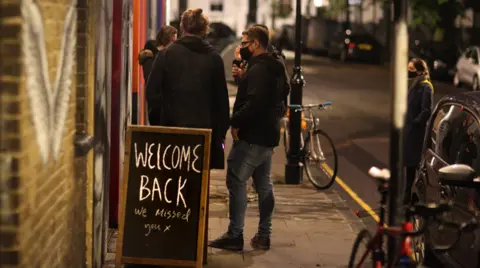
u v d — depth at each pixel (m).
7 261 4.34
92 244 6.72
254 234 8.87
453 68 34.34
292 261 7.85
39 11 4.61
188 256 6.96
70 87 5.74
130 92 9.51
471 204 6.29
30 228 4.54
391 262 5.33
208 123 7.60
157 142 7.01
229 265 7.62
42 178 4.84
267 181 8.18
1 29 4.20
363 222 10.12
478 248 6.07
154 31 13.70
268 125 7.81
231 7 69.50
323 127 19.55
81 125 6.23
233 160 7.95
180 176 7.00
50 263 5.17
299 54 11.96
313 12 71.81
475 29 42.22
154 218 6.98
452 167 6.16
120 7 8.07
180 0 62.16
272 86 7.73
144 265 7.34
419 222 7.57
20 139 4.27
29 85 4.42
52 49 5.02
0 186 4.25
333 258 8.00
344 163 14.70
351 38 47.34
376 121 20.94
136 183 7.01
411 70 10.20
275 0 66.69
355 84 32.75
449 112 7.60
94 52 6.39
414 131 10.09
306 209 10.31
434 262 7.39
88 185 6.61
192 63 7.52
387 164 14.65
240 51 7.86
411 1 39.81
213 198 10.73
